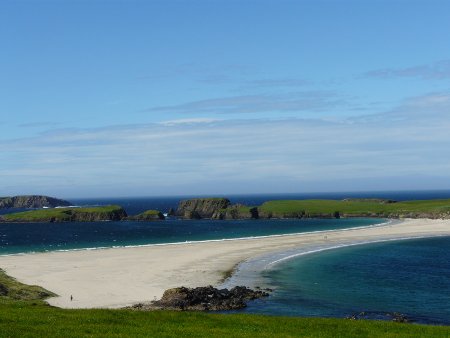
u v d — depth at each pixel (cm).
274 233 15062
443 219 18700
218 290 5709
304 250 10000
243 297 5672
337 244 11106
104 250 10025
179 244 11131
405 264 8294
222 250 9906
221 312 5006
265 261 8450
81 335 2655
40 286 6150
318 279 6894
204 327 3131
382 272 7494
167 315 3519
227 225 18788
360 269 7750
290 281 6725
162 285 6322
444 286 6456
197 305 5219
